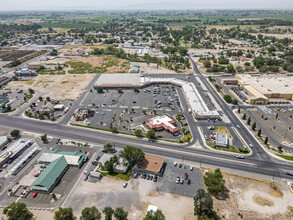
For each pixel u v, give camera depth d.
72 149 120.62
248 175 101.25
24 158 110.81
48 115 150.88
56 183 97.31
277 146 121.75
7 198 90.12
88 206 85.94
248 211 83.69
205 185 95.69
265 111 162.38
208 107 168.62
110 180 98.94
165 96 188.75
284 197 89.75
